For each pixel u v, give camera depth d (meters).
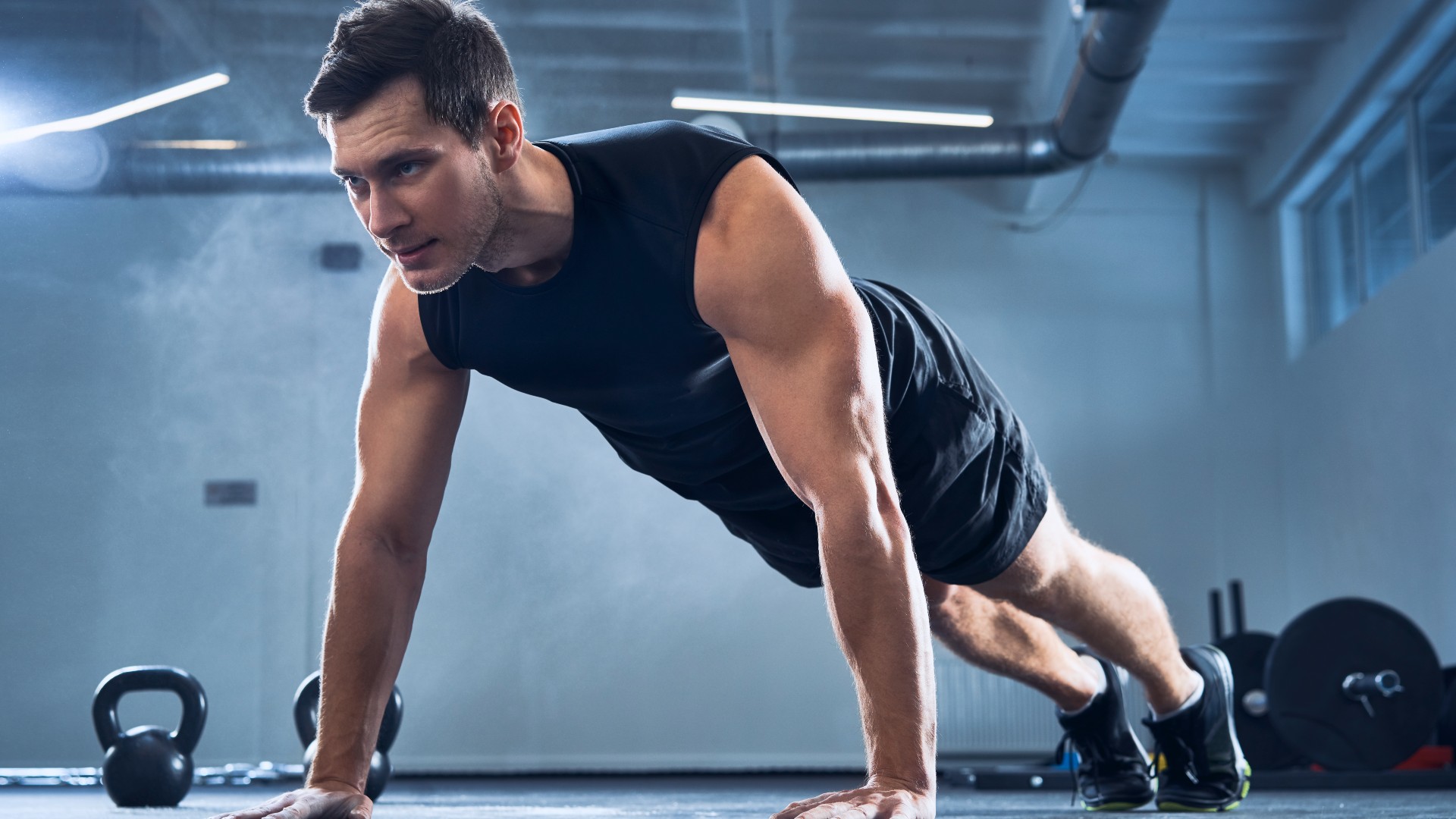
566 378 1.32
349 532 1.34
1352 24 6.02
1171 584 7.25
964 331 7.48
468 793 3.88
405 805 2.85
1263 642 4.30
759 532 1.65
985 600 1.86
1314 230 7.45
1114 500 7.34
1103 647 1.83
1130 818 1.87
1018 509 1.65
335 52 1.04
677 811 2.30
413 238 1.06
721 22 6.19
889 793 1.05
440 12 1.05
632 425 1.41
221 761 6.32
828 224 7.55
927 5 6.07
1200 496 7.34
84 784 4.84
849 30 6.16
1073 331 7.50
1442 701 4.66
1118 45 5.14
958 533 1.61
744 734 6.72
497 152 1.09
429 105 1.03
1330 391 6.76
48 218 6.64
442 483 1.38
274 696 6.41
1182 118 7.11
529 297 1.22
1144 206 7.63
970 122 6.29
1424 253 5.96
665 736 6.69
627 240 1.18
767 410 1.14
